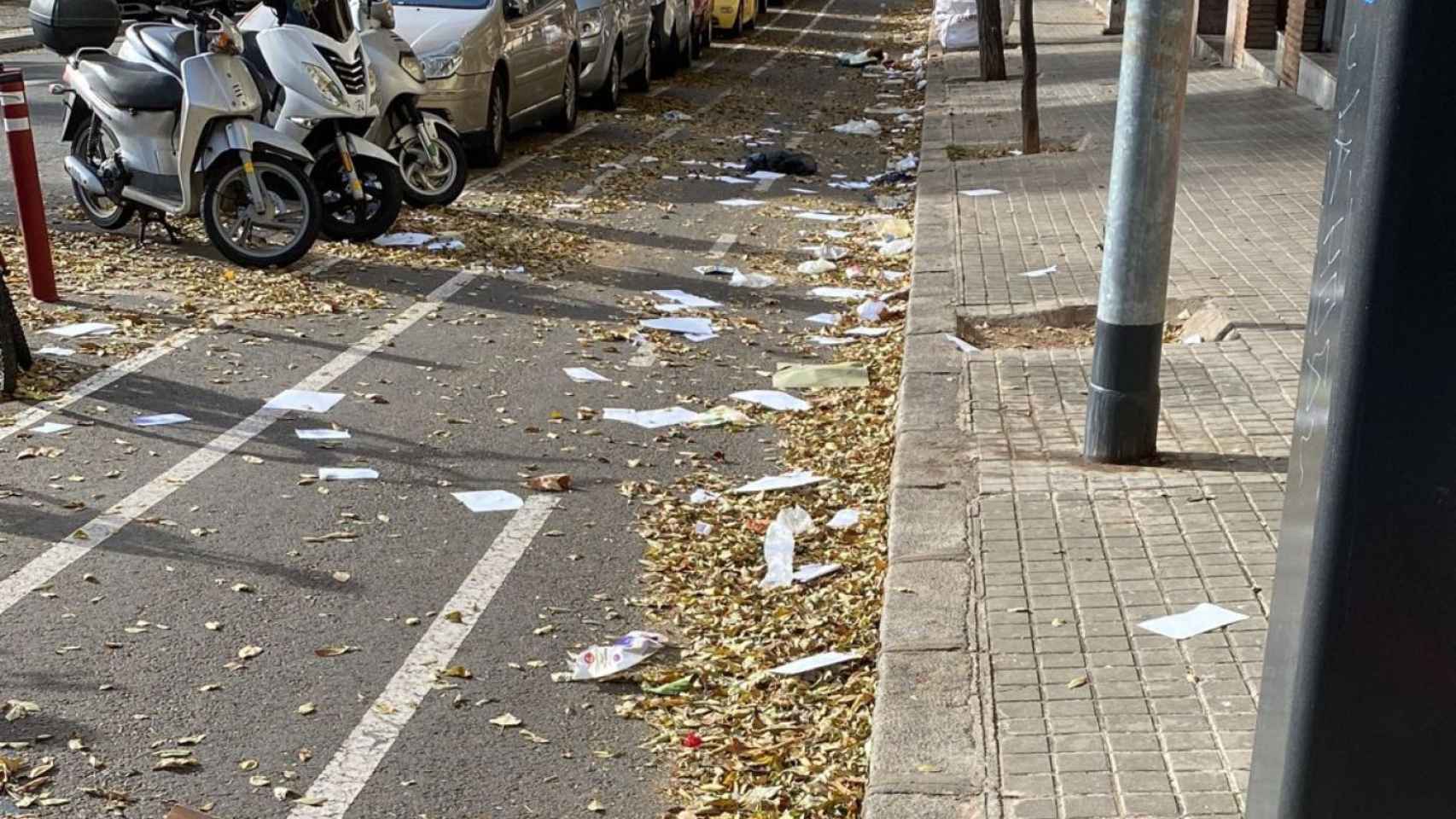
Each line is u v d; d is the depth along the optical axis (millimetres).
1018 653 5008
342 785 4457
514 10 16312
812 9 42531
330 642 5344
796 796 4422
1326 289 2729
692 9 27234
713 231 12961
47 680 4973
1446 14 2486
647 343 9391
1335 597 2684
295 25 11445
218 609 5547
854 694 5023
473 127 15062
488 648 5348
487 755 4652
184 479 6801
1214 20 27500
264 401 7914
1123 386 6727
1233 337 8812
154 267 10648
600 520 6570
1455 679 2674
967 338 9422
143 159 10906
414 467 7098
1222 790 4160
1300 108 18484
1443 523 2629
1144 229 6574
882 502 6824
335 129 11289
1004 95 21781
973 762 4363
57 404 7707
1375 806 2744
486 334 9406
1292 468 2875
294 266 10836
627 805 4406
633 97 22375
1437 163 2529
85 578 5746
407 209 12992
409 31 14953
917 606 5383
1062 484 6566
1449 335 2576
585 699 5035
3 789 4332
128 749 4586
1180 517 6160
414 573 5938
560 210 13539
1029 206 13352
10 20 29312
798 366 9000
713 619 5656
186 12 11195
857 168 16750
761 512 6719
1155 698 4699
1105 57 26672
